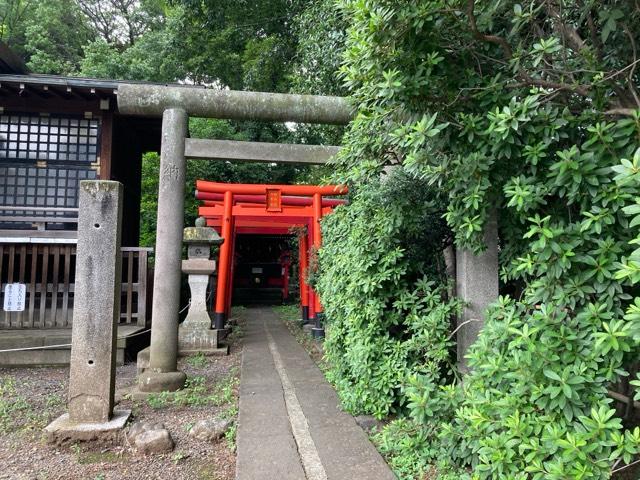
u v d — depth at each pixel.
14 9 18.89
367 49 2.52
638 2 2.10
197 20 12.46
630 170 1.53
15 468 2.99
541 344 1.88
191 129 13.15
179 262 5.06
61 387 5.02
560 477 1.62
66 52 19.69
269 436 3.31
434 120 2.40
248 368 5.67
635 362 1.91
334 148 5.51
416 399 2.65
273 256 18.83
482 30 2.45
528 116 2.09
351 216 4.52
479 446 2.13
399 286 3.62
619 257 1.87
